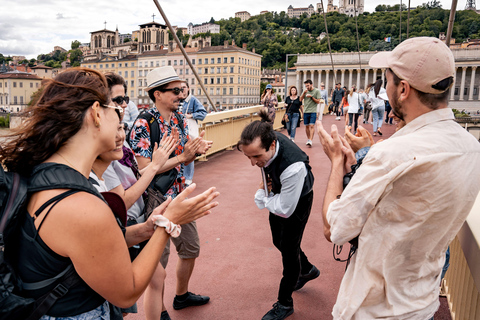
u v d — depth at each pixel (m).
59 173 1.18
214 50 114.50
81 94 1.23
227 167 8.36
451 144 1.29
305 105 11.01
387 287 1.37
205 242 4.39
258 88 129.12
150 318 2.50
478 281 1.63
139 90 119.75
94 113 1.25
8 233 1.13
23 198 1.13
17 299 1.12
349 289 1.44
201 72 116.62
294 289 3.08
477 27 111.19
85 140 1.27
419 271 1.38
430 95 1.32
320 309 3.10
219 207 5.63
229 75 113.81
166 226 1.36
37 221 1.13
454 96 83.69
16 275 1.18
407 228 1.31
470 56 80.94
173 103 2.79
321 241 4.44
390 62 1.39
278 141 2.68
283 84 126.62
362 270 1.39
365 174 1.32
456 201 1.28
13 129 1.22
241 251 4.16
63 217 1.11
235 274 3.67
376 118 13.58
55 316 1.21
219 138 9.88
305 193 2.71
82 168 1.27
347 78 93.56
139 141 2.70
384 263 1.36
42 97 1.25
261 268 3.78
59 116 1.19
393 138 1.37
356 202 1.33
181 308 3.11
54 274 1.17
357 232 1.37
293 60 161.38
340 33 107.44
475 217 1.91
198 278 3.59
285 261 2.85
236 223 4.98
